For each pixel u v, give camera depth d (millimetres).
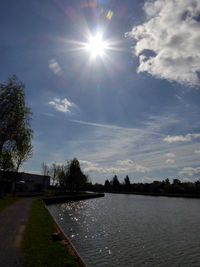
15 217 19578
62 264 8594
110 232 25203
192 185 137625
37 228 15242
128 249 18578
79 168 94812
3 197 42625
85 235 23203
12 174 45469
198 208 58469
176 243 21031
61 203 61062
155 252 18016
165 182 165125
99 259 15820
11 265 8078
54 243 11586
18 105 25547
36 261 8641
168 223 33125
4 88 25641
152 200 93000
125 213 44625
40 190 94000
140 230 26953
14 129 25250
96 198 99188
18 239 11750
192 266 15133
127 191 179625
